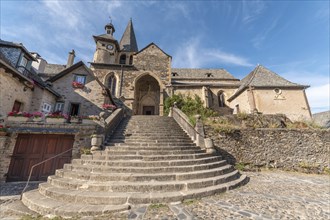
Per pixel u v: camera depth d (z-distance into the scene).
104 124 7.96
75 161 6.06
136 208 3.91
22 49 10.11
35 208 3.97
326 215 3.71
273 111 16.20
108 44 23.86
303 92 16.58
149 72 20.86
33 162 8.12
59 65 22.98
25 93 10.41
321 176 8.38
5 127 8.05
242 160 9.24
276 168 9.23
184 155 6.57
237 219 3.45
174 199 4.28
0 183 7.46
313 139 9.74
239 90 18.64
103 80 20.16
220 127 9.67
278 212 3.82
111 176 4.95
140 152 6.59
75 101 12.93
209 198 4.58
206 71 27.25
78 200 4.12
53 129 8.44
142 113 21.78
